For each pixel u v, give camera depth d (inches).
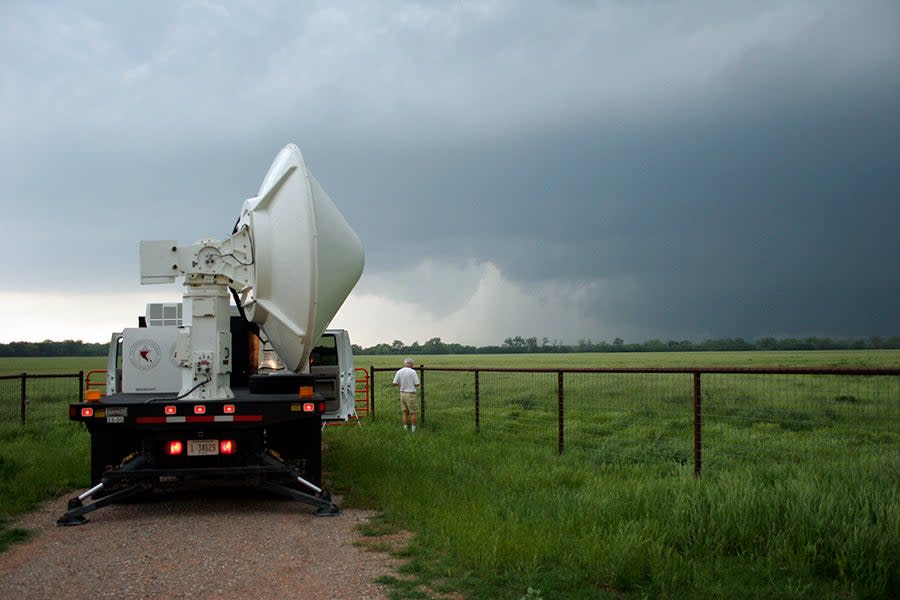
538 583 191.6
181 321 367.6
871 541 199.6
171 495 341.4
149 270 307.6
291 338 319.0
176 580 200.7
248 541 246.2
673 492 276.1
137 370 343.6
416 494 309.4
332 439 546.6
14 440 546.9
